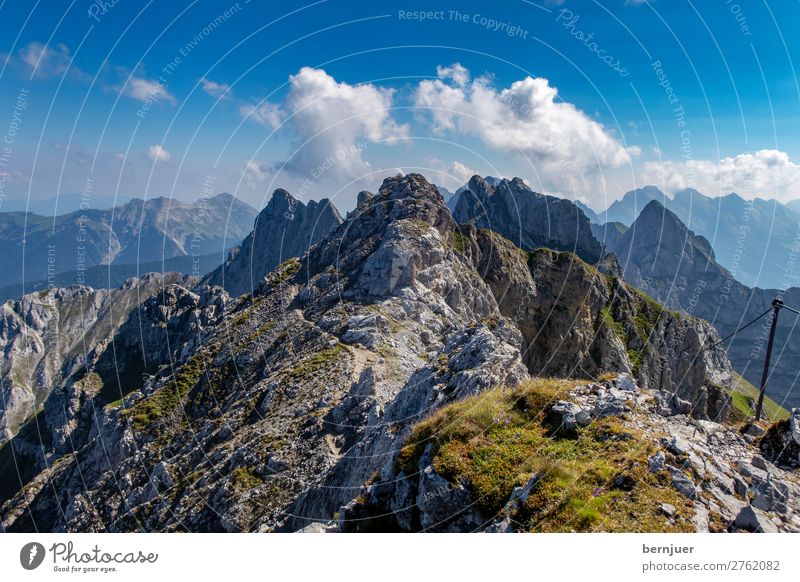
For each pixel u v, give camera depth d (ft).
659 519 45.85
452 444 58.44
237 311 320.29
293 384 189.47
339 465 101.81
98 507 209.05
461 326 233.35
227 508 130.62
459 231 381.40
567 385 69.87
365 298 256.93
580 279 431.84
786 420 62.23
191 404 248.11
